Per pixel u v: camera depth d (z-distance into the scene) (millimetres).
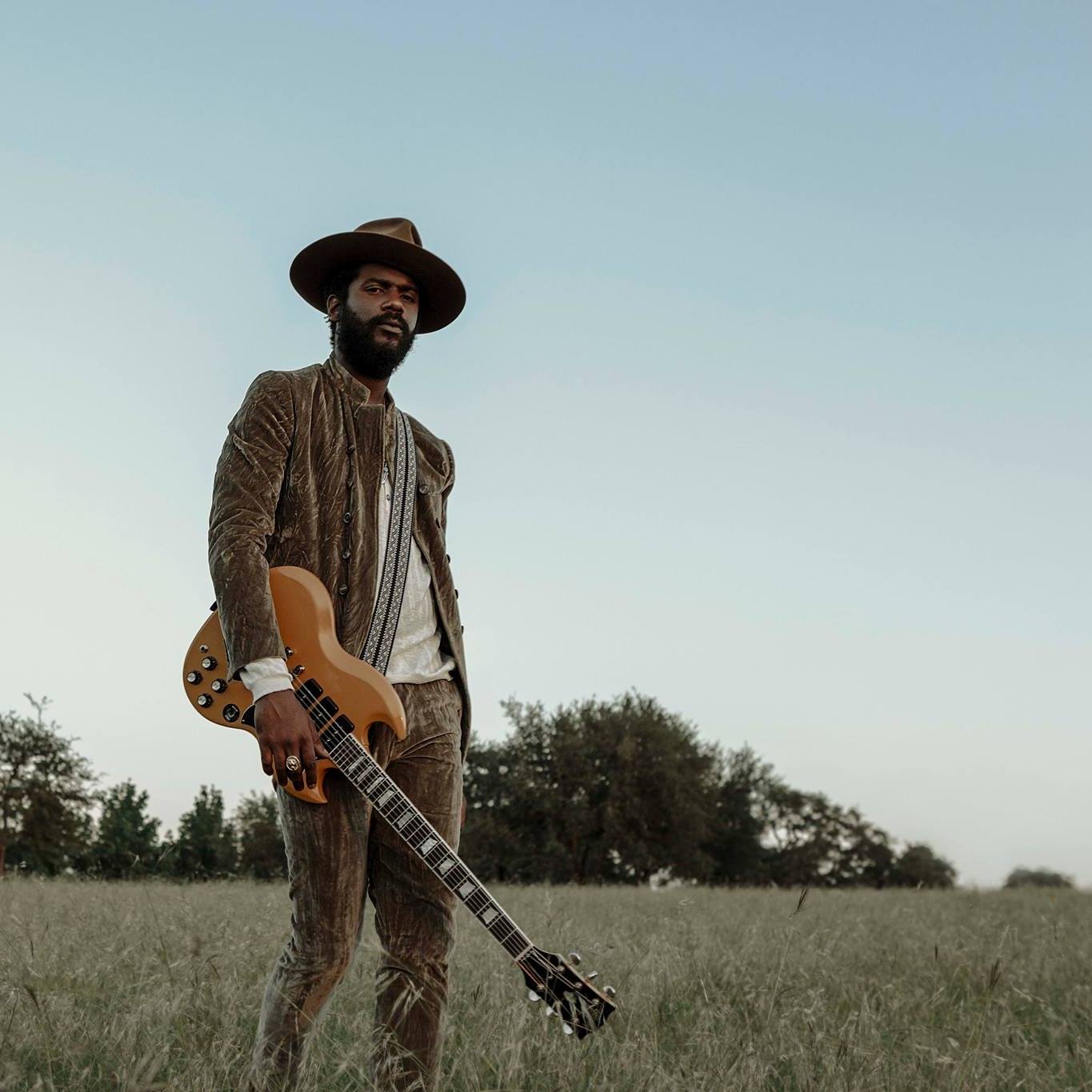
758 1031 4270
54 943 4992
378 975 3357
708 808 60656
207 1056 3295
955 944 7102
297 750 3111
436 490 3662
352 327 3578
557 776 56938
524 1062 3455
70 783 37969
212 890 9320
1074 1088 3828
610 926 7305
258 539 3271
